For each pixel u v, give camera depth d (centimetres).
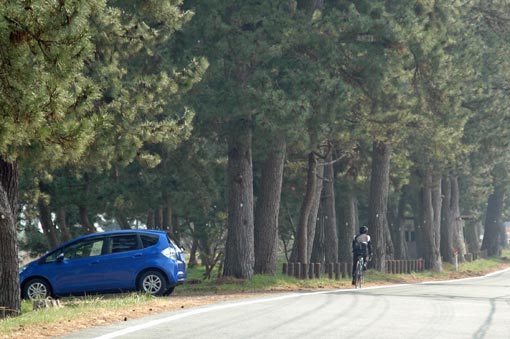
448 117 5772
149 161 3788
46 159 2580
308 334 1958
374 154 6712
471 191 10850
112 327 2100
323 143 5834
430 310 2698
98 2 2022
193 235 7619
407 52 5103
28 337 1898
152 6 3603
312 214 6450
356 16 4775
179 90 3944
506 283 5406
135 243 3541
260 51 4512
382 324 2205
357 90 4872
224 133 4831
